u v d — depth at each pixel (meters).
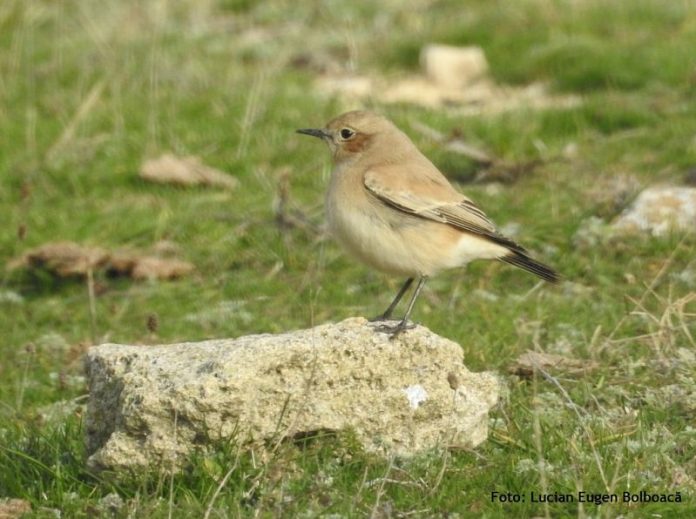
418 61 22.70
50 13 24.89
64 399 12.09
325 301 14.69
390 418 9.51
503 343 12.39
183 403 9.05
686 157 17.31
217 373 9.11
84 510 9.11
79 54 22.53
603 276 14.40
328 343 9.34
